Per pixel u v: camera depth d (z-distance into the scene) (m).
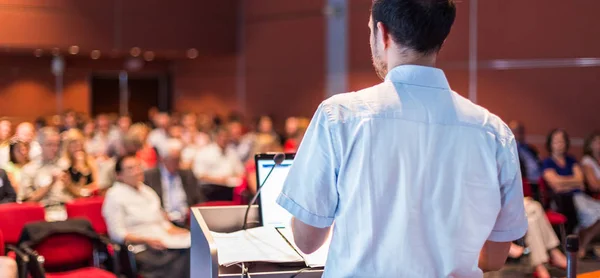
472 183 1.34
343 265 1.34
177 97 14.20
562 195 6.28
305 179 1.33
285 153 2.29
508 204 1.40
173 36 11.71
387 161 1.31
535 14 7.43
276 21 11.30
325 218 1.35
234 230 2.31
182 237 5.32
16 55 13.22
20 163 6.70
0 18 10.45
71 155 6.93
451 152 1.33
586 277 3.02
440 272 1.34
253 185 5.99
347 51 9.89
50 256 4.55
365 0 9.55
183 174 6.18
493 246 1.46
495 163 1.36
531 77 7.50
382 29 1.40
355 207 1.32
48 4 10.74
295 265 1.91
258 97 11.84
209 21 12.00
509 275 5.45
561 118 7.25
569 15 7.14
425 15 1.34
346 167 1.32
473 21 8.01
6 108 13.24
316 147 1.33
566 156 6.55
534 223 5.50
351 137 1.31
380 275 1.32
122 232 5.11
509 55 7.69
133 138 8.12
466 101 1.39
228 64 12.57
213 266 1.74
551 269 5.68
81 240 4.70
